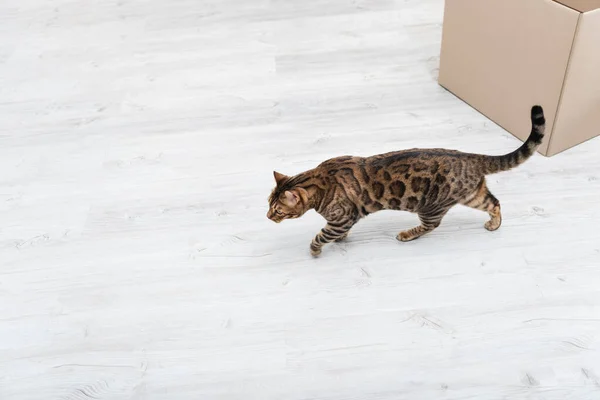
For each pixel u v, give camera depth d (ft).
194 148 8.04
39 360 5.59
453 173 5.55
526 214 6.59
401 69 9.21
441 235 6.43
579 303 5.65
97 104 9.08
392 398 5.06
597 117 7.26
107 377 5.41
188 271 6.31
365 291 5.94
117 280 6.29
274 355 5.46
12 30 11.23
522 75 7.08
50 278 6.37
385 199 5.68
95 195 7.40
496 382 5.10
